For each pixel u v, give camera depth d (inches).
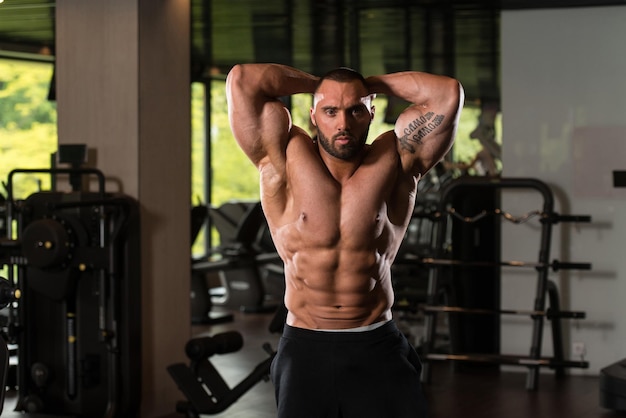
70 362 228.5
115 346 223.0
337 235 122.4
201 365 225.9
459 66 514.9
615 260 291.1
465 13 339.3
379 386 126.1
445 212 286.0
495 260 304.8
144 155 232.2
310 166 122.0
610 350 292.0
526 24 294.0
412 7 327.3
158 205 236.2
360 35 397.4
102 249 221.0
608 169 290.4
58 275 223.0
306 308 127.2
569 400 257.6
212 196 503.8
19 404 232.8
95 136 234.8
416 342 330.6
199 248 502.3
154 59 234.8
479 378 287.9
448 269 301.4
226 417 233.8
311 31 383.9
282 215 125.6
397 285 358.3
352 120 118.8
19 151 420.2
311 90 125.4
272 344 345.4
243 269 433.1
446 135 124.6
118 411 224.2
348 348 125.9
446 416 237.5
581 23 290.2
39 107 423.8
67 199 223.9
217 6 325.1
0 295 151.7
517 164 296.4
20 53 403.5
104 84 233.6
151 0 233.5
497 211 281.7
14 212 226.7
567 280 294.5
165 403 238.8
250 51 441.4
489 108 379.9
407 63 500.1
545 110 293.9
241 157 526.3
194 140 497.7
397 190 126.0
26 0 301.3
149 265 233.8
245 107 121.1
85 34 235.3
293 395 126.1
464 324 306.8
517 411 243.9
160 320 237.1
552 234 295.1
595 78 290.2
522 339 299.1
